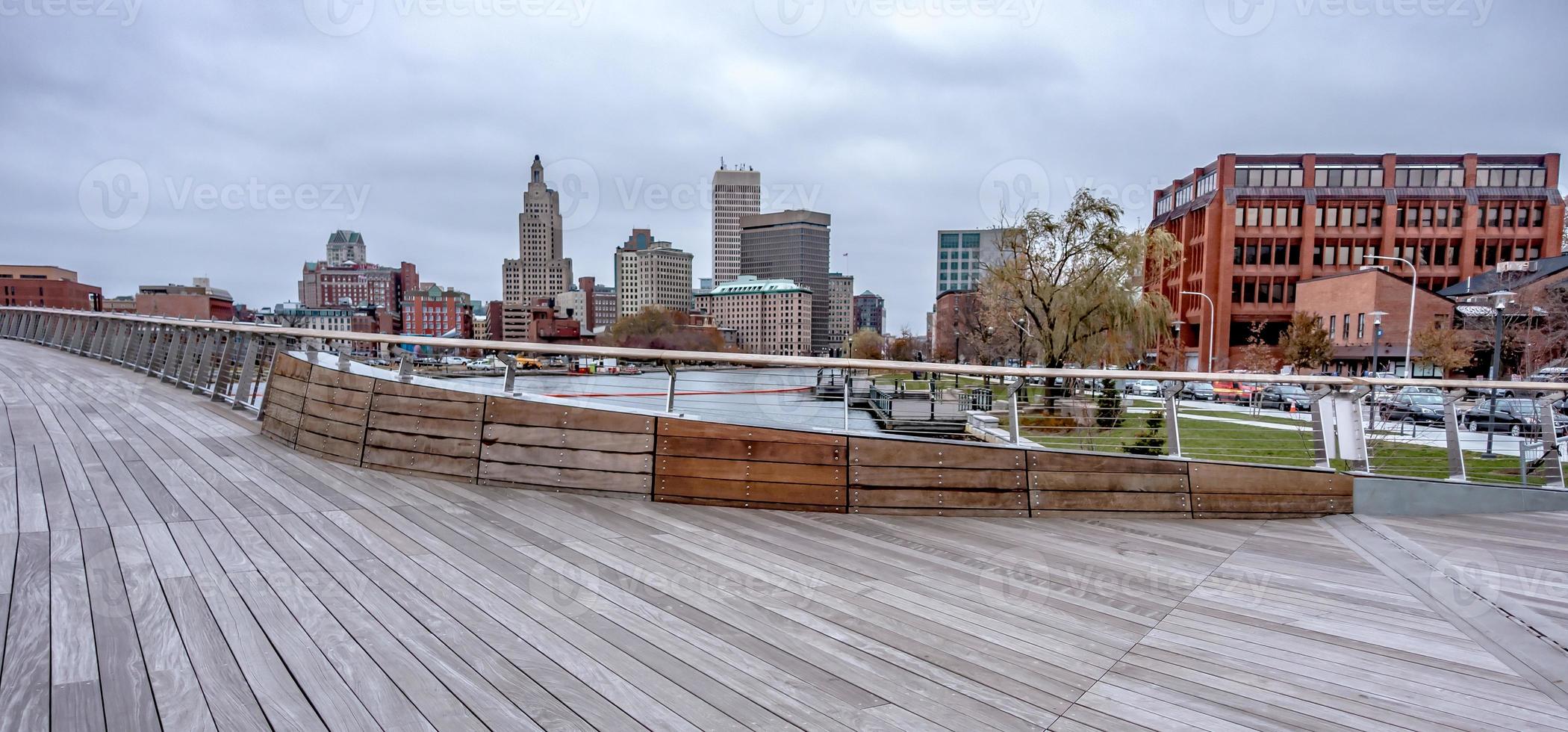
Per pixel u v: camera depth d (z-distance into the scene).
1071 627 2.93
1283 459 8.55
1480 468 7.28
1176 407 4.91
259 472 5.04
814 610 3.02
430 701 2.16
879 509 4.61
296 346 6.99
